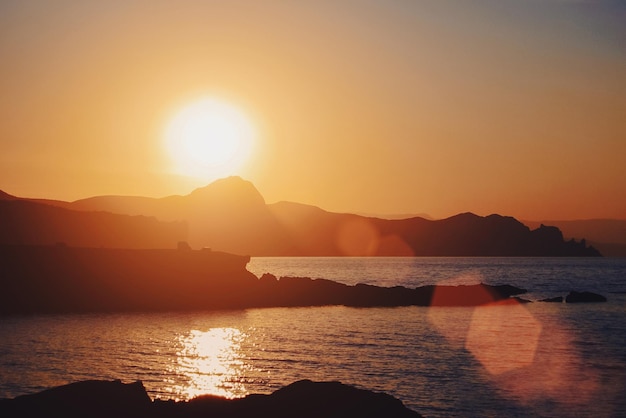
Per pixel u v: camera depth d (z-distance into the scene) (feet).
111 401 76.95
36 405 75.05
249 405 77.92
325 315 251.60
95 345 159.63
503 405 103.86
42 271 277.23
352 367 133.80
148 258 298.15
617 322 227.40
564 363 139.95
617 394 111.24
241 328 203.51
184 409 77.36
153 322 218.18
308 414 76.02
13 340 167.73
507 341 176.14
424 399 107.24
